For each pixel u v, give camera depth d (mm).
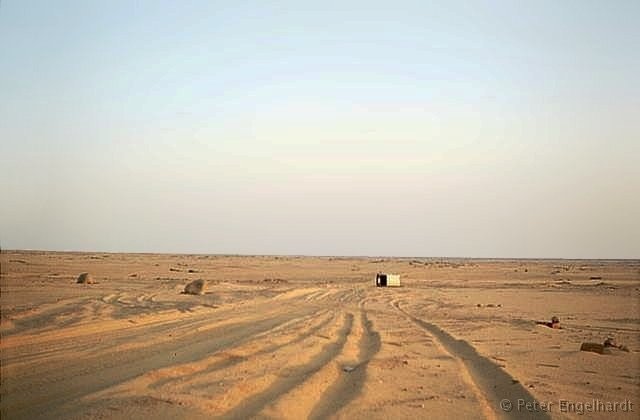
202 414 10609
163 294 41562
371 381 14414
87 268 80625
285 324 26422
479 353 19453
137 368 14570
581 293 55562
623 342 23125
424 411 11797
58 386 12469
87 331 21297
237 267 111500
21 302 30156
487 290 60281
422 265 146750
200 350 17781
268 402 11695
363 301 44594
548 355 19422
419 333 24859
